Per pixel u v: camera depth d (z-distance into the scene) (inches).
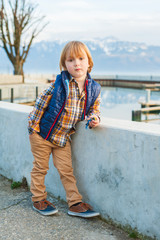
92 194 92.6
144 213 75.9
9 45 1032.8
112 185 84.6
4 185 121.4
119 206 83.3
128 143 77.5
